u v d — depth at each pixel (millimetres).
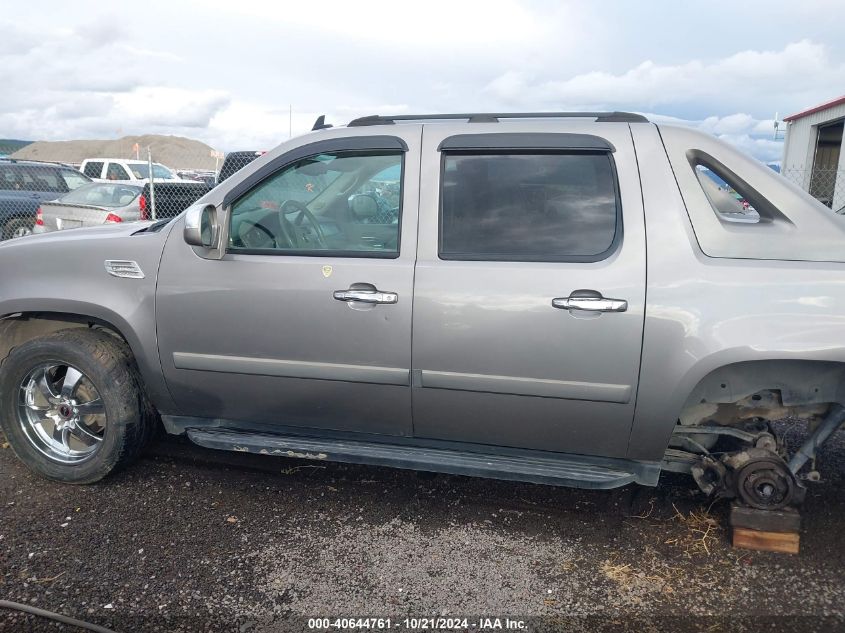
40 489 3486
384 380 3006
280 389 3182
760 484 2891
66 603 2566
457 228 2957
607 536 3098
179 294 3209
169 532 3090
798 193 2752
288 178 3236
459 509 3346
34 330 3867
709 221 2756
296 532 3115
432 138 3043
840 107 15594
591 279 2742
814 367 2768
